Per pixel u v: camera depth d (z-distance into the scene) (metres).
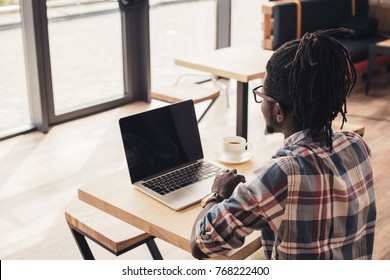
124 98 5.39
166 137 2.21
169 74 6.10
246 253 1.74
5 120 4.69
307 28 6.04
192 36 6.19
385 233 3.27
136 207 1.96
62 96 5.05
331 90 1.51
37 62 4.50
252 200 1.49
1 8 4.44
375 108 5.49
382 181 3.94
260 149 4.45
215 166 2.24
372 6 6.70
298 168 1.47
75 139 4.58
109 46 5.25
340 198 1.52
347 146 1.58
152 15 5.82
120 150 4.39
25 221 3.37
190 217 1.90
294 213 1.48
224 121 5.07
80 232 2.38
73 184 3.83
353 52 5.77
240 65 4.14
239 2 6.19
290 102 1.56
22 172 3.99
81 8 4.95
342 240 1.55
